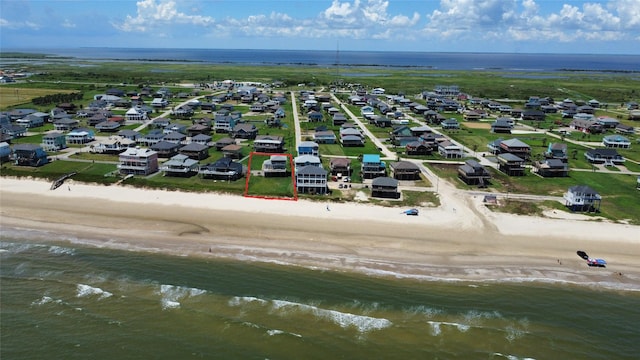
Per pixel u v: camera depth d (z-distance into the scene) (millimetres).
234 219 81125
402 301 57656
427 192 98250
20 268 64188
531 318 55125
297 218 82000
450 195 96688
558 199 95812
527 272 65500
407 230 77875
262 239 73938
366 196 94625
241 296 58031
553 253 71125
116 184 97625
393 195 95250
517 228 79625
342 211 85688
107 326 52344
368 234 76062
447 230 78312
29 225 77875
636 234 78062
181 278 62094
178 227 77812
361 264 66562
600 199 88062
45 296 57656
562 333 52594
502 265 67250
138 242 72438
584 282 63406
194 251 69750
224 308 55594
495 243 73938
